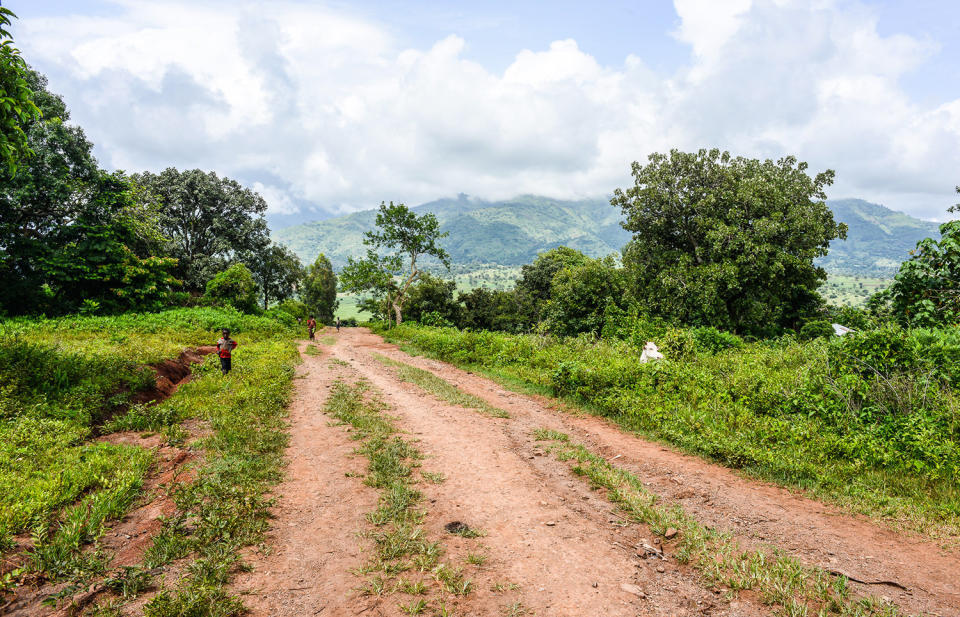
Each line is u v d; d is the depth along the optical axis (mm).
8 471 5109
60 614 3248
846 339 9422
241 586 3705
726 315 24312
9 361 8406
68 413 7297
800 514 5633
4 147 7816
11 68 7371
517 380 15297
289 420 9328
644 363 12617
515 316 48469
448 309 54406
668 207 25641
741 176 24359
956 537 4914
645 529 5164
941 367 8359
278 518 5016
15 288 21375
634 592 3803
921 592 3928
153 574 3754
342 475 6402
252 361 15602
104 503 4742
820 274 24453
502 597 3668
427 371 17109
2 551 3777
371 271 43656
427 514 5254
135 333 16984
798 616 3477
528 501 5762
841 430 7875
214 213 44938
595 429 9648
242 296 36156
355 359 20953
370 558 4223
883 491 6055
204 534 4328
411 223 43906
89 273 23734
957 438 6816
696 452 7941
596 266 25125
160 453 6672
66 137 23578
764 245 21094
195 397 10086
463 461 7234
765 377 10531
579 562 4293
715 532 5035
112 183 26797
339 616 3348
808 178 25016
